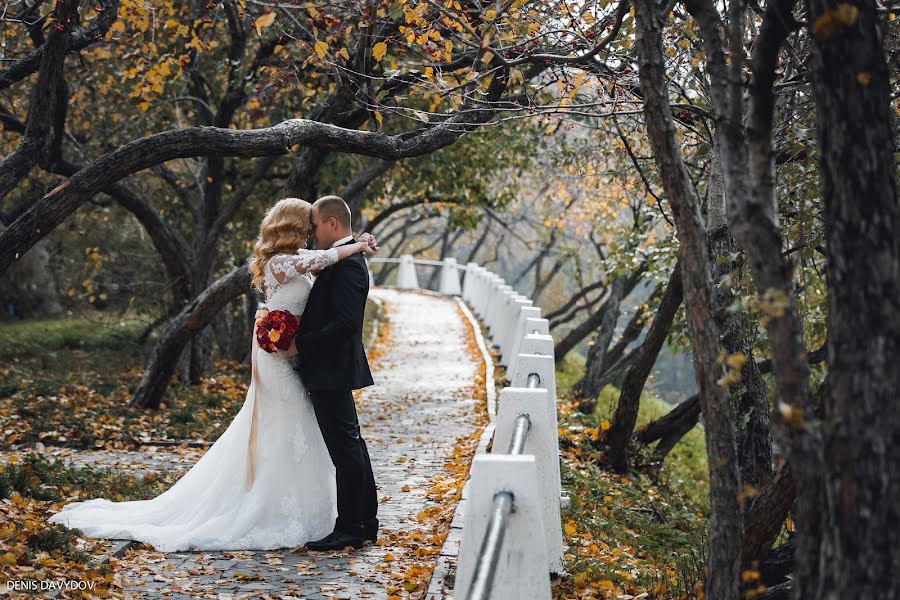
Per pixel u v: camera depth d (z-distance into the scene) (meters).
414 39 6.45
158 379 11.55
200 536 5.81
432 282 40.12
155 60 11.08
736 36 3.19
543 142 17.38
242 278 11.22
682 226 3.46
